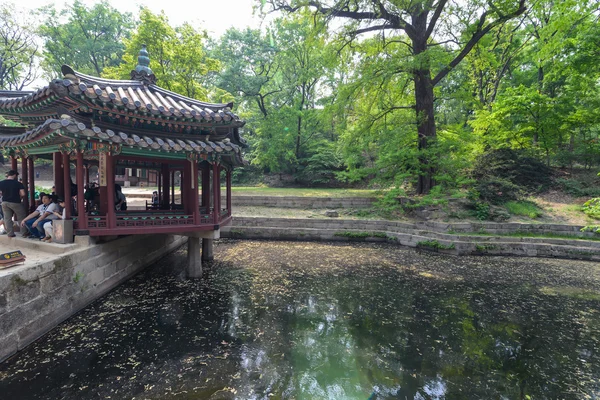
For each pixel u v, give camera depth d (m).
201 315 6.95
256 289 8.70
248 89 27.75
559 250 12.94
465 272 10.81
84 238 7.11
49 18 32.09
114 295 7.80
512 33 20.45
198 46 20.33
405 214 17.61
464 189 17.97
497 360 5.53
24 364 4.83
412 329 6.65
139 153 7.52
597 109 16.73
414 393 4.56
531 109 17.27
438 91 19.09
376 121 19.11
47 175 32.34
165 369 4.93
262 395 4.38
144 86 8.51
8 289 4.87
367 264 11.66
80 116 6.78
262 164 29.62
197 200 8.60
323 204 19.38
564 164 18.84
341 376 4.92
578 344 6.12
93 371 4.79
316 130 30.11
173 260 11.42
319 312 7.39
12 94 8.42
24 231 7.63
